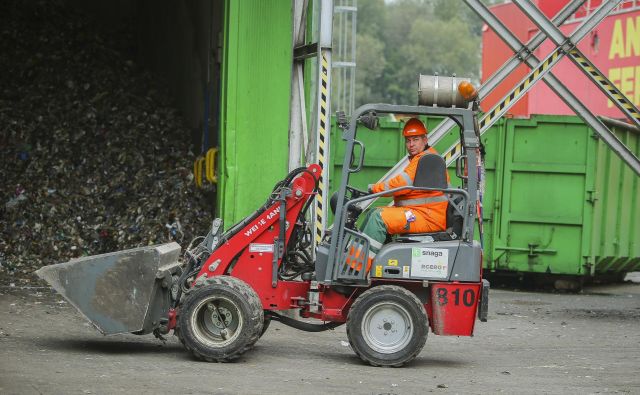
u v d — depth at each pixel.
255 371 9.16
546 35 13.91
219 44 16.42
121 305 9.60
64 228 16.09
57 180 17.03
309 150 12.52
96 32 22.02
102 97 19.19
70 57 20.31
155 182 17.17
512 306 15.52
